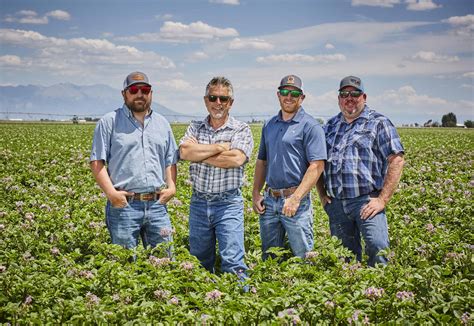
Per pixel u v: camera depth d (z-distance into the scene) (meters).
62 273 6.41
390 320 5.24
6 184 13.29
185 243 8.76
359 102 7.15
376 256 7.07
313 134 6.93
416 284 5.72
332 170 7.30
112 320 5.04
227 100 7.07
